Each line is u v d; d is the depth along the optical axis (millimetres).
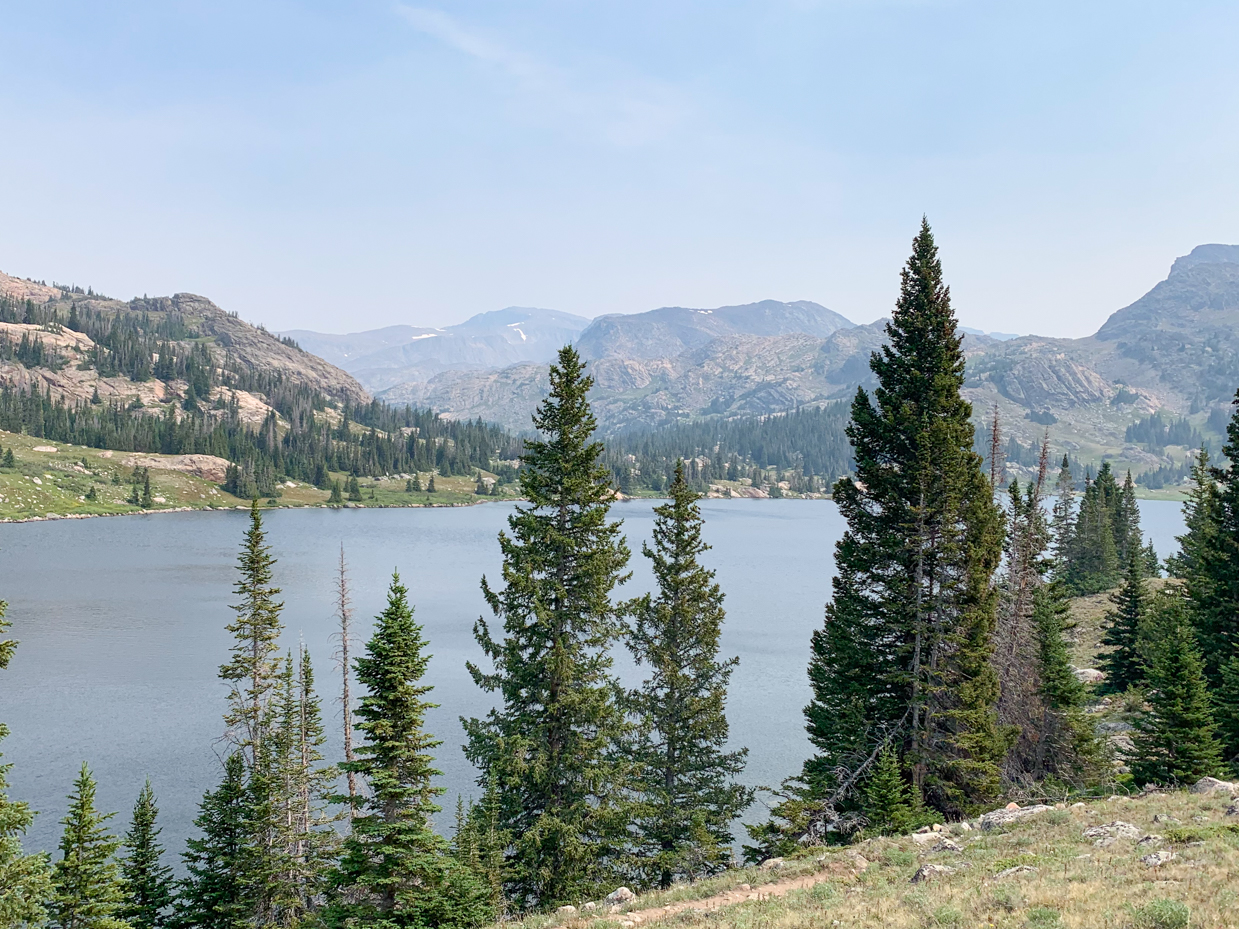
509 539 33188
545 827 30062
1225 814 23172
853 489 38062
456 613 105562
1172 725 36312
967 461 36125
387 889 24328
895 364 38562
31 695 67812
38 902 20984
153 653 81500
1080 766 39406
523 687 32906
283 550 169000
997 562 36312
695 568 38156
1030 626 44938
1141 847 20578
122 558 147875
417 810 24562
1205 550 48219
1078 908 15805
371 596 116812
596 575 32344
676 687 37094
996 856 22047
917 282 38406
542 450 33656
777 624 103188
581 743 31750
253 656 50062
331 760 55094
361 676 25234
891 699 35438
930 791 34688
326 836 38781
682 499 37812
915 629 34500
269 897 34438
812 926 17656
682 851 34344
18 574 127562
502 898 29219
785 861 26188
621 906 24000
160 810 47906
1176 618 43812
